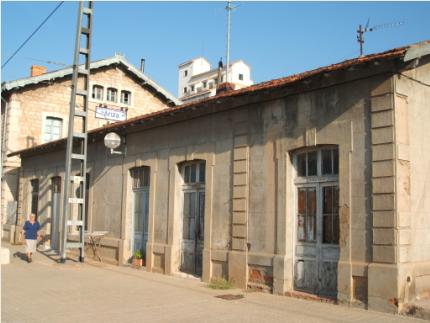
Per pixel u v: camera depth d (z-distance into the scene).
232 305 9.04
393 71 8.55
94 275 12.86
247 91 10.68
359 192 8.92
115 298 9.70
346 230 9.03
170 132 13.79
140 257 14.48
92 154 17.61
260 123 11.02
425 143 9.13
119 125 15.14
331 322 7.68
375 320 7.75
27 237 15.51
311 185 10.07
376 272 8.41
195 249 12.84
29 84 24.31
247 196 11.12
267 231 10.58
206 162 12.38
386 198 8.45
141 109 27.66
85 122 15.78
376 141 8.70
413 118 8.91
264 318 7.97
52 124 25.16
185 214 13.33
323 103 9.70
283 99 10.53
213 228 11.95
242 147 11.37
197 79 77.00
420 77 9.20
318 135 9.72
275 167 10.57
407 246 8.44
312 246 9.92
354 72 9.02
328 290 9.52
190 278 12.47
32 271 13.41
